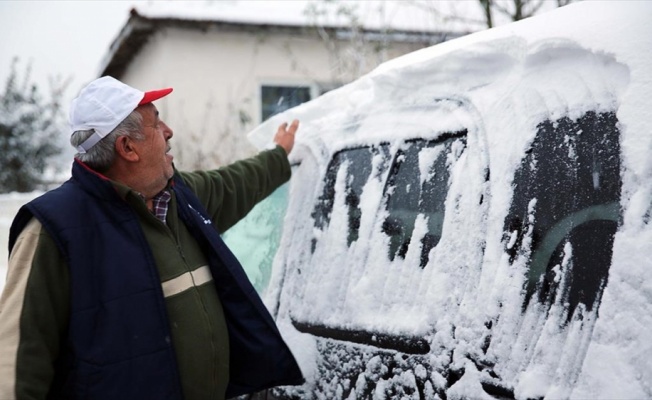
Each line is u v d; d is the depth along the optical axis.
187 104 11.17
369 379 2.20
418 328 2.01
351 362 2.30
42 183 15.42
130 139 2.37
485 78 2.13
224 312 2.50
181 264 2.37
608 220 1.60
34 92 15.52
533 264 1.74
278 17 11.05
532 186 1.81
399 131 2.41
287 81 11.45
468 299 1.88
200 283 2.42
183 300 2.32
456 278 1.95
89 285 2.19
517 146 1.89
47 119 15.52
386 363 2.13
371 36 8.45
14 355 2.08
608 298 1.53
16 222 2.23
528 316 1.70
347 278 2.43
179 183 2.61
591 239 1.62
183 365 2.28
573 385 1.54
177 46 11.12
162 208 2.46
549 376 1.60
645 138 1.57
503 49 2.03
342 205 2.60
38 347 2.12
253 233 3.34
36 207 2.19
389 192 2.37
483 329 1.80
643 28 1.65
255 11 11.22
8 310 2.12
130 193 2.28
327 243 2.61
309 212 2.82
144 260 2.26
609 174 1.62
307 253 2.73
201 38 11.20
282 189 3.15
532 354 1.66
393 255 2.25
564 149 1.76
